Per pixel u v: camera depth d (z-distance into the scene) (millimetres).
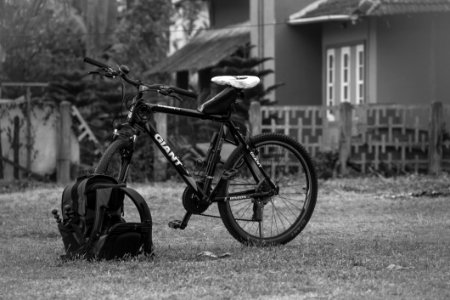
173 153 9695
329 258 9156
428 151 23188
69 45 37938
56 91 32312
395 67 27438
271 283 7766
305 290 7480
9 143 22547
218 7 37719
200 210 9812
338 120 23047
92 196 9023
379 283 7773
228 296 7242
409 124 23234
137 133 9492
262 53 31359
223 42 34406
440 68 27406
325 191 19297
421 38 27453
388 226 12820
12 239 11695
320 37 31094
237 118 24375
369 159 23125
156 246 10477
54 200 17250
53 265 8930
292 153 10359
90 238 8945
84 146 23844
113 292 7465
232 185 10141
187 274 8234
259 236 10180
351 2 28938
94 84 32688
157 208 15734
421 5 26531
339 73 29500
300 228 10352
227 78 9867
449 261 9078
